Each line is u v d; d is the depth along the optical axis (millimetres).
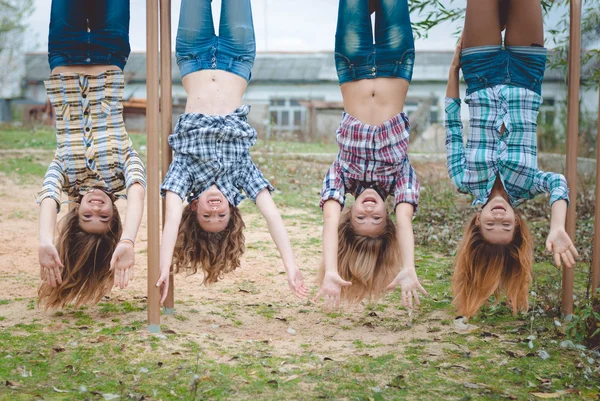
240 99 5219
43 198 4863
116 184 5148
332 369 4223
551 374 4262
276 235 4938
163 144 5242
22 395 3684
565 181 4848
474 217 5176
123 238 4613
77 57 5051
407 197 4949
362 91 5066
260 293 6344
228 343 4770
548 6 6871
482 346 4785
